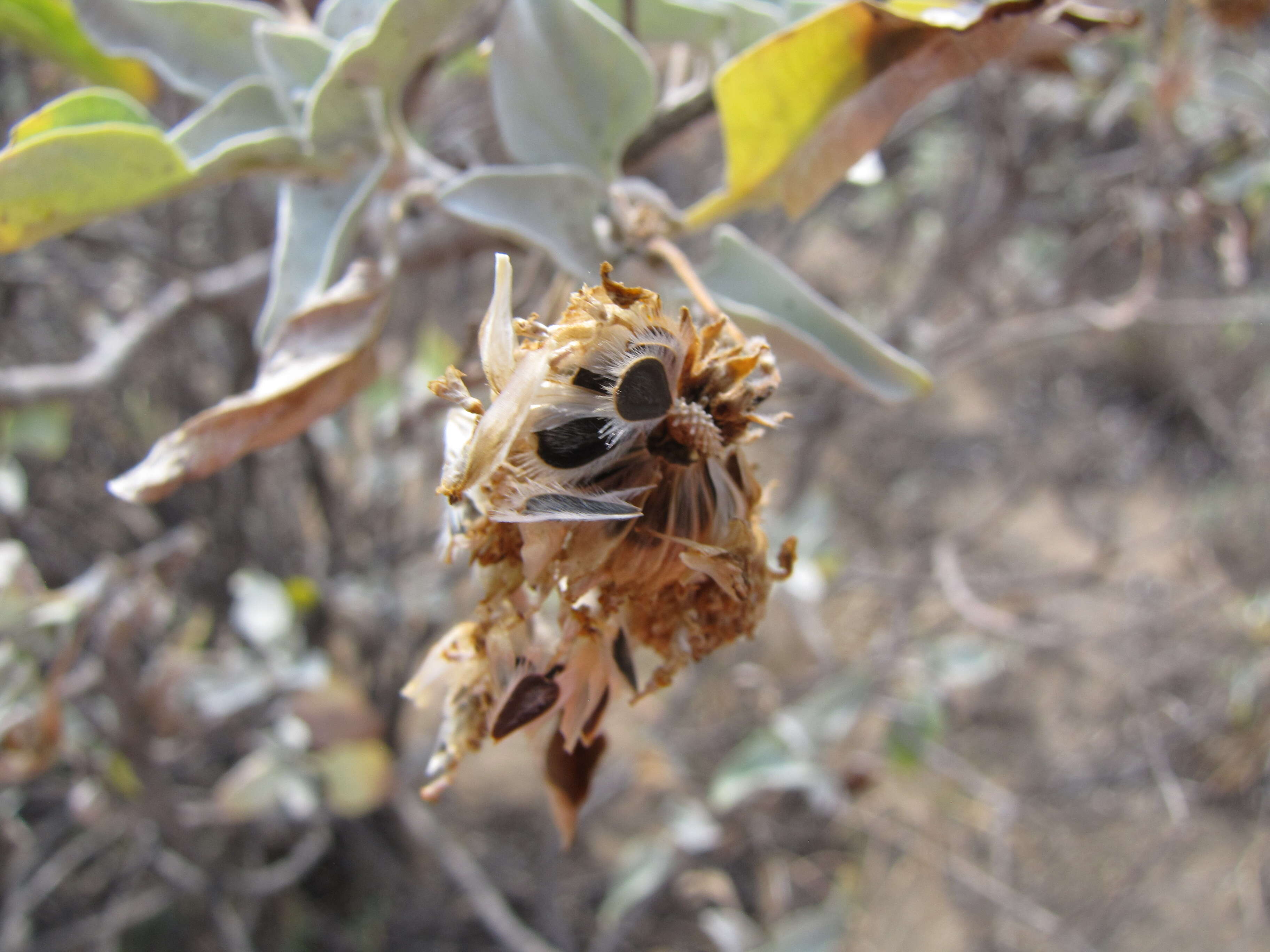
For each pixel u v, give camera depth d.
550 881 0.31
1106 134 0.26
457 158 0.20
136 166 0.09
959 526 0.45
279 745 0.23
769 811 0.28
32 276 0.24
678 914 0.33
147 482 0.08
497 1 0.12
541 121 0.10
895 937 0.33
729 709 0.33
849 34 0.08
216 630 0.29
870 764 0.27
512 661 0.07
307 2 0.13
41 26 0.11
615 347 0.06
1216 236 0.19
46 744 0.15
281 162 0.10
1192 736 0.33
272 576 0.28
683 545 0.07
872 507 0.48
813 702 0.24
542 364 0.06
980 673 0.27
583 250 0.09
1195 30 0.18
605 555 0.07
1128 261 0.31
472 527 0.07
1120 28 0.09
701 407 0.07
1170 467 0.50
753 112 0.09
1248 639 0.34
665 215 0.09
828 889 0.33
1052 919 0.27
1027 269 0.33
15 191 0.08
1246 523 0.43
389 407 0.25
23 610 0.15
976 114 0.28
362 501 0.27
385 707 0.28
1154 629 0.34
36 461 0.27
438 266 0.13
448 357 0.23
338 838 0.31
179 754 0.25
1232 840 0.36
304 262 0.09
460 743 0.08
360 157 0.10
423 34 0.09
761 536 0.08
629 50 0.09
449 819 0.34
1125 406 0.54
